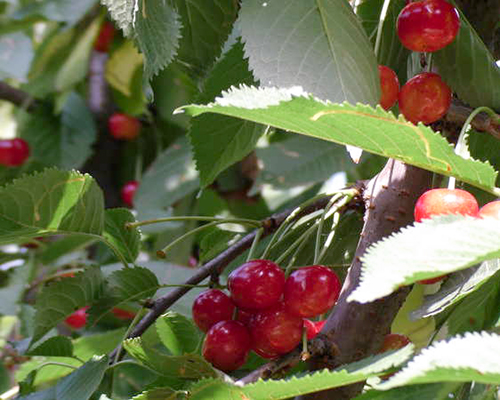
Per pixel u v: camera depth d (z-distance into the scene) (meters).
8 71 1.22
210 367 0.66
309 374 0.61
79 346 0.88
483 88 0.71
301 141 1.06
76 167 1.27
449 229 0.56
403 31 0.69
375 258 0.56
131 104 1.24
